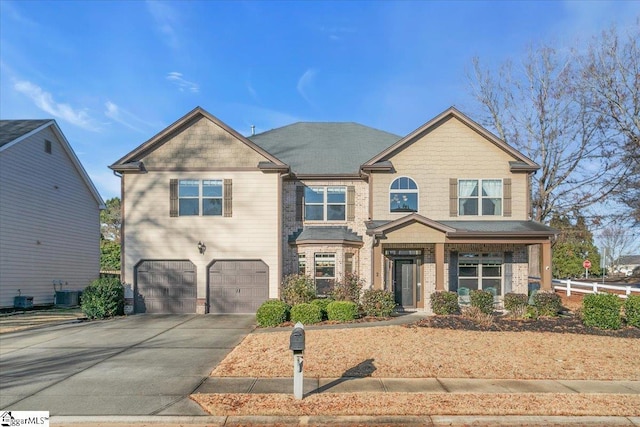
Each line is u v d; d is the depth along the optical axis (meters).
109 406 7.27
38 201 22.42
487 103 32.06
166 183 18.97
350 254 19.36
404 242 17.64
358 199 20.14
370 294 16.09
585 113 28.06
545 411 6.96
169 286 18.75
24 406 7.30
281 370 9.27
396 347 11.16
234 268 18.86
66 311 20.75
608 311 13.59
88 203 27.44
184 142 19.14
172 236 18.83
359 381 8.48
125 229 18.83
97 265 28.34
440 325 13.89
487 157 19.52
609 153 27.30
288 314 15.52
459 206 19.38
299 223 19.97
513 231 17.38
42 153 22.83
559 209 29.73
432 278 19.20
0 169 19.70
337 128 24.94
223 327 15.00
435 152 19.52
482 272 19.36
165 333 13.92
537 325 13.94
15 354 11.21
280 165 18.83
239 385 8.30
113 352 11.30
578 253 52.31
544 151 29.56
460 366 9.50
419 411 6.92
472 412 6.89
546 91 29.48
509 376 8.87
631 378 8.84
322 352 10.70
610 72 26.86
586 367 9.53
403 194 19.39
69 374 9.22
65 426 6.57
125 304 18.50
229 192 18.95
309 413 6.86
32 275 21.89
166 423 6.64
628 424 6.64
